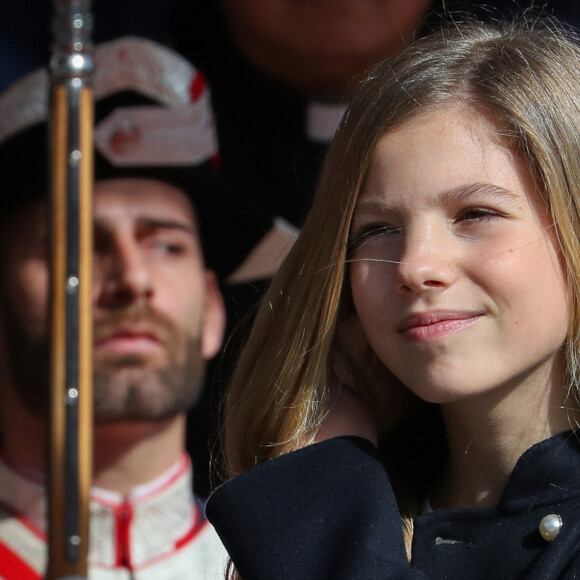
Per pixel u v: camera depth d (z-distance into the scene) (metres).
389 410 5.80
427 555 5.04
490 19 8.15
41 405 7.62
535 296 4.78
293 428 5.57
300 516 5.03
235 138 8.40
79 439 4.24
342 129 5.37
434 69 5.18
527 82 5.07
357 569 4.68
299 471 5.20
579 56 5.33
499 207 4.81
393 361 4.99
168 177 7.94
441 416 5.78
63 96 4.29
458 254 4.80
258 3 8.59
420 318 4.81
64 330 4.24
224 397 7.26
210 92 8.65
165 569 7.69
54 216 4.25
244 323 7.84
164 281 7.89
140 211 7.82
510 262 4.75
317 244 5.43
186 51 8.70
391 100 5.10
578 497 4.87
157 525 7.76
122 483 7.71
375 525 4.89
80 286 4.25
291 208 8.42
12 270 7.68
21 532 7.54
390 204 4.96
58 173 4.25
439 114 4.99
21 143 7.68
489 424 5.09
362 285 5.09
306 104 8.66
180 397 7.91
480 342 4.77
